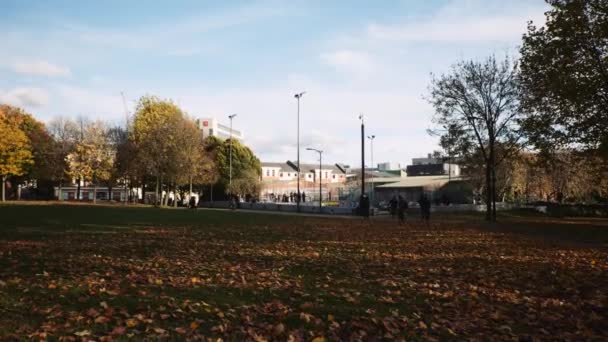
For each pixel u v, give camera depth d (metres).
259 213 47.31
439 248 17.02
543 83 27.09
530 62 27.84
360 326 6.68
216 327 6.36
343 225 29.72
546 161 31.86
